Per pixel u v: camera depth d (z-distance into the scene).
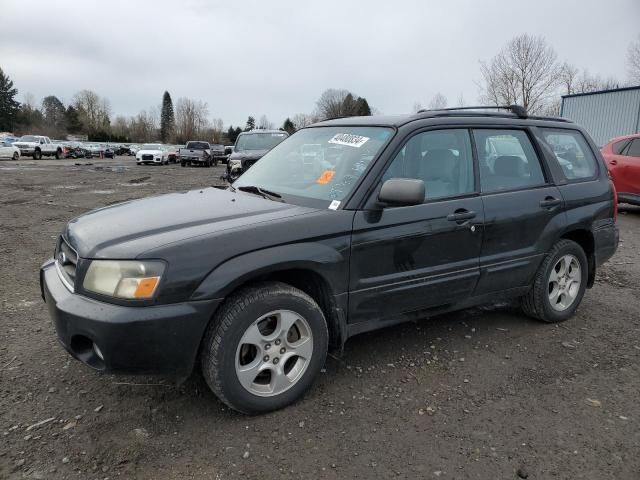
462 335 4.14
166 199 3.66
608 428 2.87
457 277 3.63
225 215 3.05
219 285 2.67
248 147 15.78
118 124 110.81
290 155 4.03
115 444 2.65
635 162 10.05
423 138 3.57
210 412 2.96
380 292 3.28
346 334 3.25
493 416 2.98
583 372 3.54
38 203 11.96
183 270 2.61
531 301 4.29
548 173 4.25
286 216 3.01
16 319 4.32
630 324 4.45
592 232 4.50
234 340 2.76
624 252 7.25
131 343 2.54
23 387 3.19
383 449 2.66
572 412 3.03
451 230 3.52
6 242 7.45
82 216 3.43
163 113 117.94
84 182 18.34
